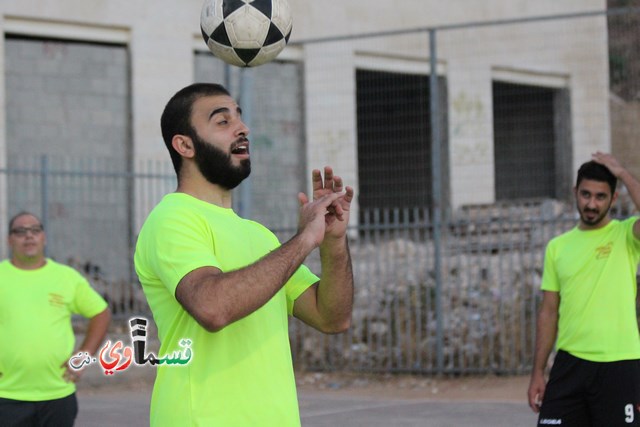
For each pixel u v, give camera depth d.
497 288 22.00
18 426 10.32
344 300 6.41
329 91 31.95
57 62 28.27
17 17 27.41
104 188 28.22
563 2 36.16
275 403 5.86
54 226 27.16
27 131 27.64
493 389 18.94
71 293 10.84
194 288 5.45
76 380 10.69
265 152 31.03
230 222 6.06
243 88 21.03
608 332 9.55
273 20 9.05
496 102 35.72
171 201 5.97
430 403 17.55
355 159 31.77
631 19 39.72
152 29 29.58
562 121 35.34
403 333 21.55
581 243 9.86
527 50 35.47
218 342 5.81
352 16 32.66
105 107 28.95
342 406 17.33
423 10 33.97
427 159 33.47
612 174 9.80
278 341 6.03
